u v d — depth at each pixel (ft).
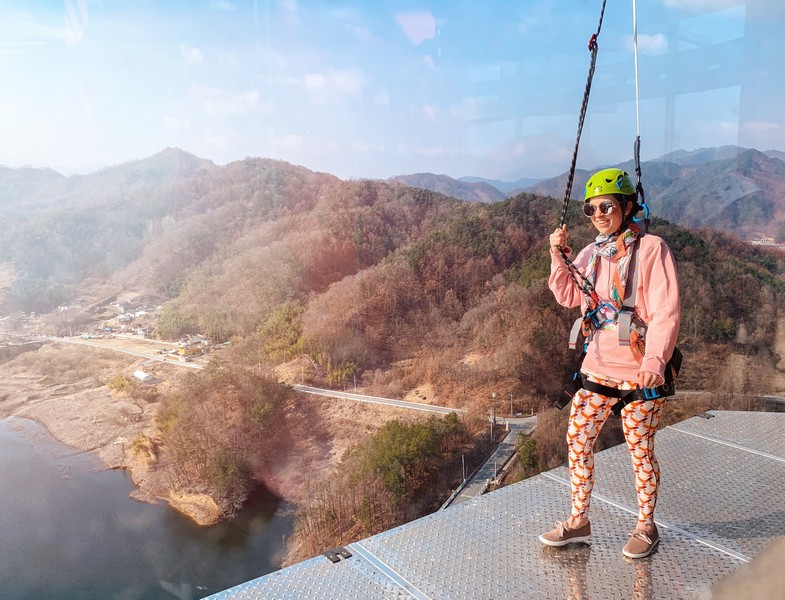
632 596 5.28
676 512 7.13
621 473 8.37
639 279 5.36
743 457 9.12
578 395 5.92
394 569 5.71
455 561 5.88
